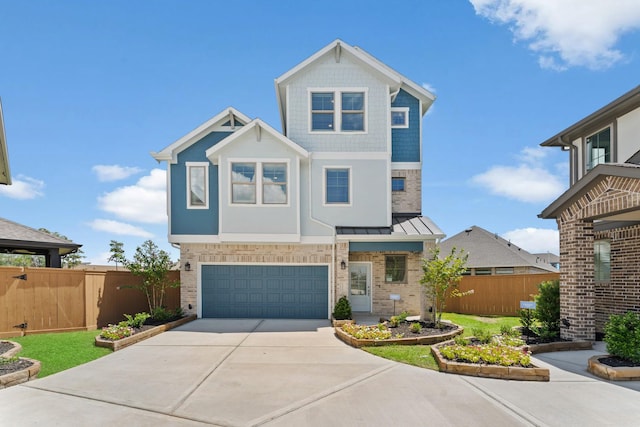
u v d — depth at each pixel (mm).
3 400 5648
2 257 29766
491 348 7484
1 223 14250
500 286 15953
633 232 10133
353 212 14625
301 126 14852
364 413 5148
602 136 12469
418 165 15883
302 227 14094
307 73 15023
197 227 14180
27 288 10789
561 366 7438
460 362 7105
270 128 13742
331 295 14031
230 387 6230
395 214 15758
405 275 15438
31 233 14398
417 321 11906
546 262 35375
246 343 9641
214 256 14094
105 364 7672
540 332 9555
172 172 14406
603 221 11078
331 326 12250
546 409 5258
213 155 13836
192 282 14039
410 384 6336
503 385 6277
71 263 29703
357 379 6621
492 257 27297
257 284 14102
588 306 9266
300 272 14125
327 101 15016
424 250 13445
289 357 8195
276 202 13875
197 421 4922
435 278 11109
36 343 9547
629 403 5473
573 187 9211
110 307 12930
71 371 7172
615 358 7246
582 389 6070
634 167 7516
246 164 13945
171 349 8992
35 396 5820
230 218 13734
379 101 14945
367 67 14953
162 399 5695
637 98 10578
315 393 5930
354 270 15555
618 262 10648
